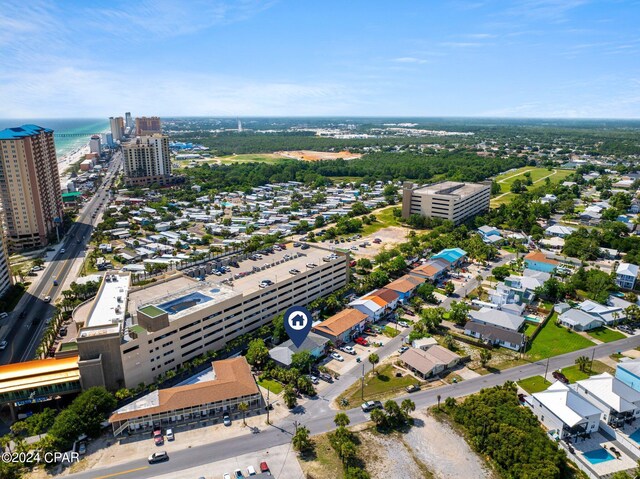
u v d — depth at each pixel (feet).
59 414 463.83
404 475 415.44
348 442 428.56
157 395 488.85
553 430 461.37
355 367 593.83
